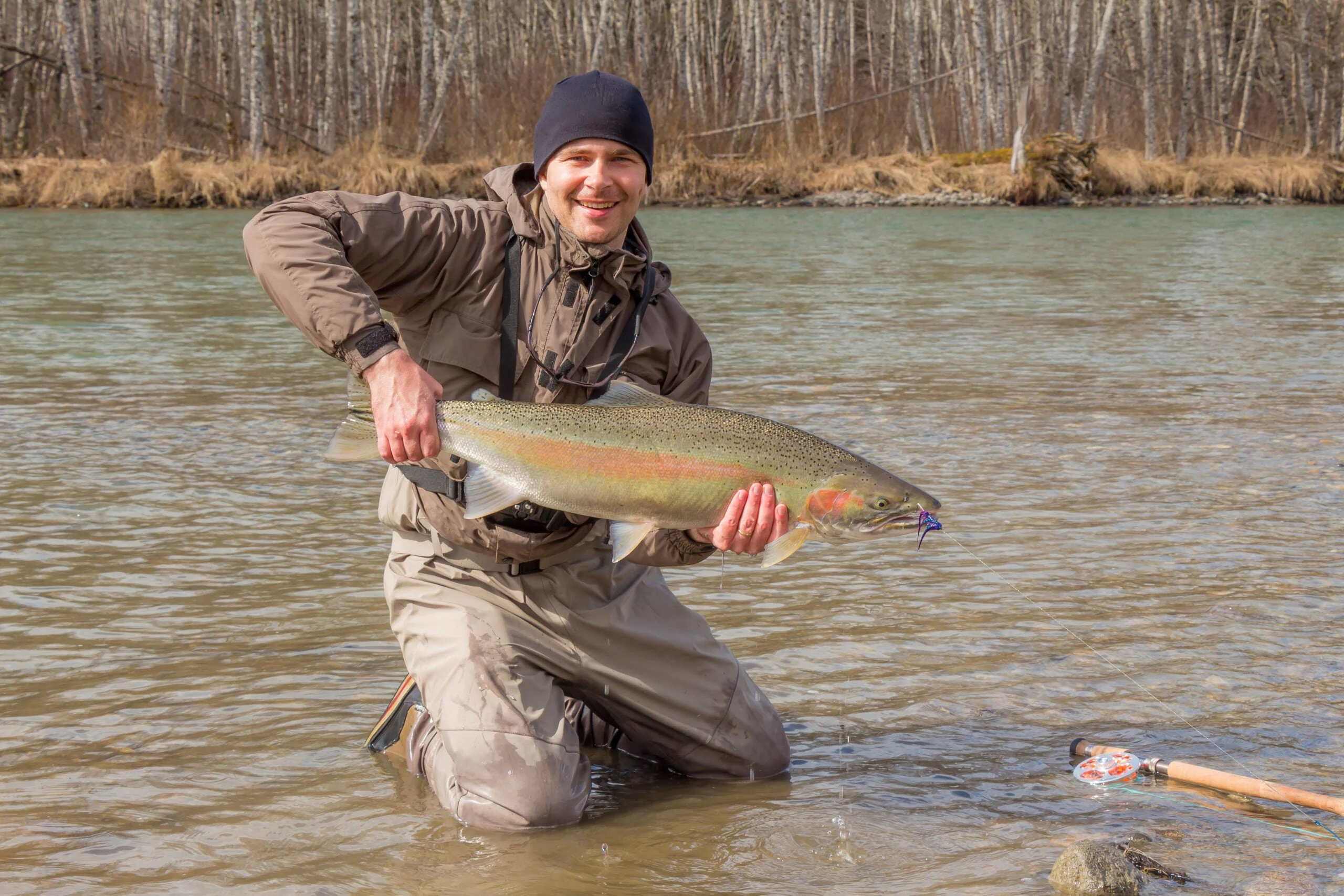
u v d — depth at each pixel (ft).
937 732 13.10
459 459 11.03
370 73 172.04
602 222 11.25
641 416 10.73
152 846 10.46
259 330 41.45
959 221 103.65
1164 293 55.21
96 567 17.93
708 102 150.71
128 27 180.24
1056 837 10.81
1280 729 13.05
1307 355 37.81
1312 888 9.87
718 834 10.88
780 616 16.48
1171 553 18.89
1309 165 139.85
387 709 12.46
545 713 11.42
